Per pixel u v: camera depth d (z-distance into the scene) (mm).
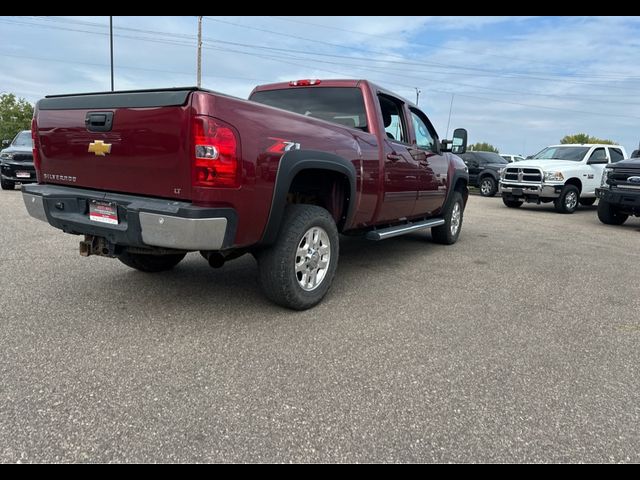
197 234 2828
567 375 2830
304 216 3562
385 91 4980
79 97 3311
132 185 3133
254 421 2227
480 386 2650
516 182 13305
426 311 3895
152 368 2695
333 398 2455
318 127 3688
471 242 7426
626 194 9570
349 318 3646
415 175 5375
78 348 2918
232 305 3812
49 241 6016
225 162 2855
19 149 12695
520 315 3895
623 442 2186
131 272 4660
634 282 5133
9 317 3387
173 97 2832
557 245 7414
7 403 2287
